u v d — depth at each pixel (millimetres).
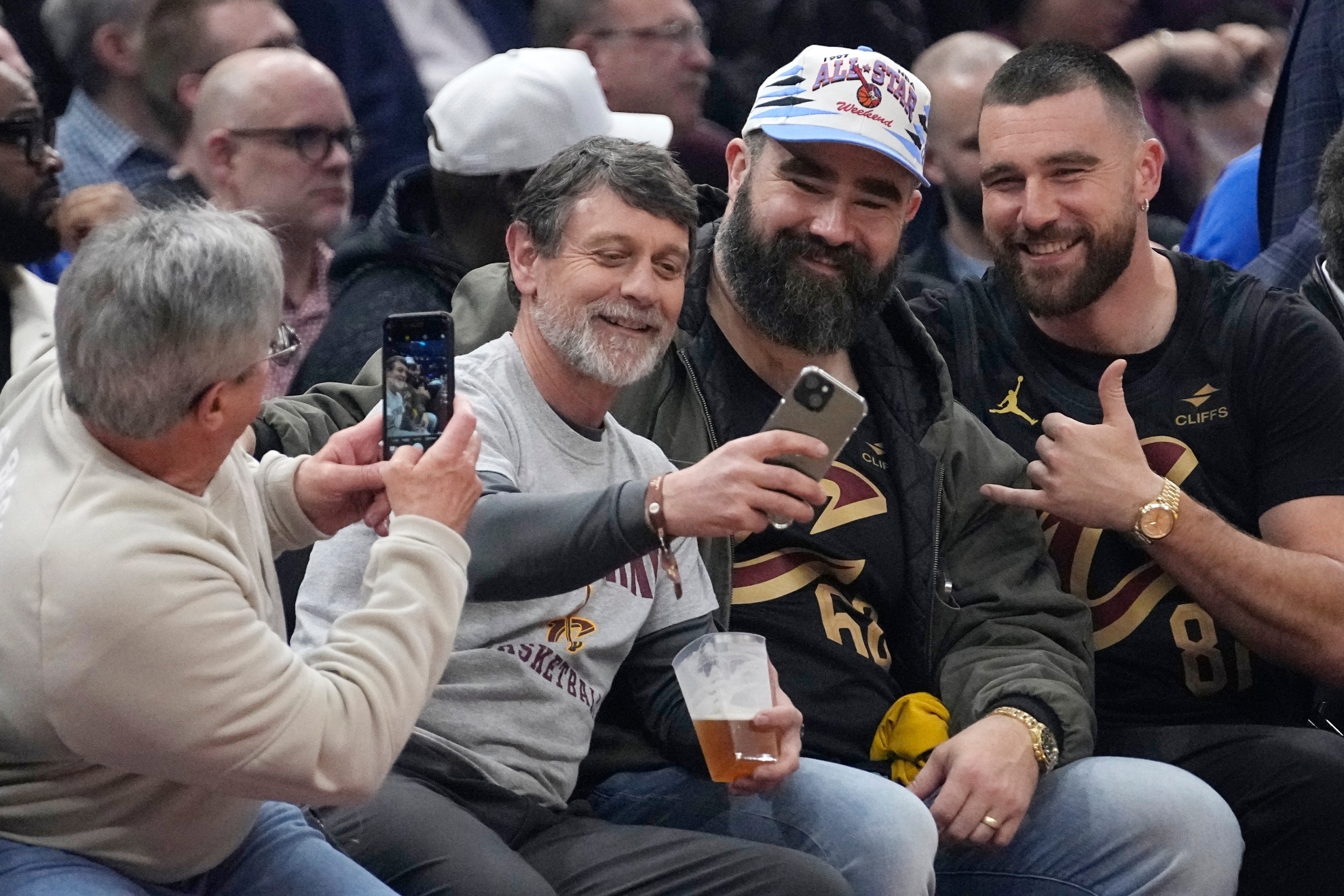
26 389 6117
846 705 8594
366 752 5672
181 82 10922
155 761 5469
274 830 6508
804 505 6527
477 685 7156
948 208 13555
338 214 11047
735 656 6961
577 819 7344
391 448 6188
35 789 5707
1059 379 9617
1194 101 15805
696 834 7129
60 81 11102
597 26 13008
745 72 14141
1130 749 9125
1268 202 12383
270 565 6215
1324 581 8953
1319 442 9320
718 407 8844
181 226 5527
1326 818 8648
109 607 5305
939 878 8508
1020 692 8453
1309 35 12031
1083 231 9297
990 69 13336
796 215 8844
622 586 7605
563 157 7598
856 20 14758
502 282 8883
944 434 9203
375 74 12766
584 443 7664
